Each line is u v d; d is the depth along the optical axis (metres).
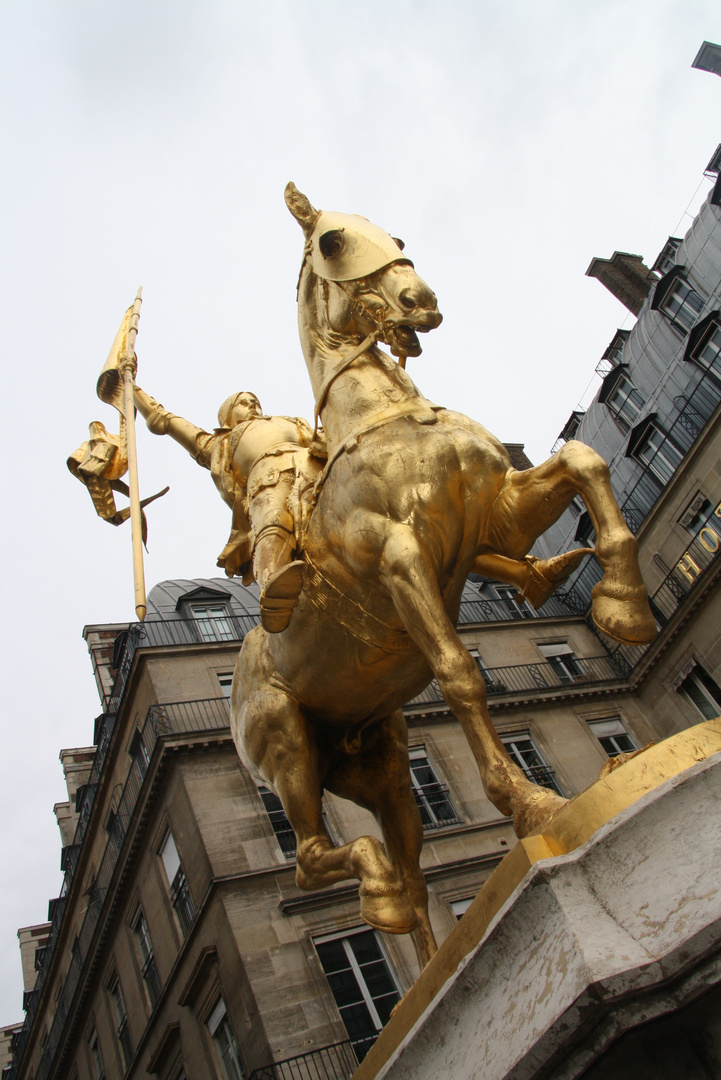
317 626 3.17
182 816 15.71
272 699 3.46
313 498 3.18
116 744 19.08
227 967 13.73
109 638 26.70
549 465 2.75
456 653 2.56
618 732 21.58
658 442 24.16
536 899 1.79
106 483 4.83
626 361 26.55
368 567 2.90
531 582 3.20
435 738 18.78
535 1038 1.73
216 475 4.02
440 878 15.95
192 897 15.07
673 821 1.72
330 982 13.45
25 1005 26.06
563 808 1.96
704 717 21.16
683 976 1.65
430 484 2.82
